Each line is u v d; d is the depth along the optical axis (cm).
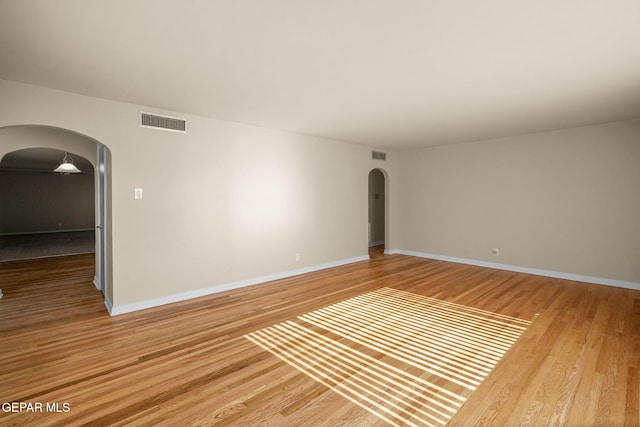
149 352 259
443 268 574
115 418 180
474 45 226
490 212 577
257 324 318
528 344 272
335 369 234
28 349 264
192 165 402
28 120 293
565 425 175
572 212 488
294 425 176
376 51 235
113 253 344
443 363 242
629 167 438
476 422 178
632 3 175
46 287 453
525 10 183
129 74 274
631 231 439
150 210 369
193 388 209
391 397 200
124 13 183
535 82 297
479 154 588
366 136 551
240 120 434
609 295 410
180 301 391
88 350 262
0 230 1106
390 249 714
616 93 328
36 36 208
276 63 254
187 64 255
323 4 176
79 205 1262
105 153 385
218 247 429
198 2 173
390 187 707
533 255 529
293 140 518
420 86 308
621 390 205
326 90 318
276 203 496
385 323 320
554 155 502
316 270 559
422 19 192
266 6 177
